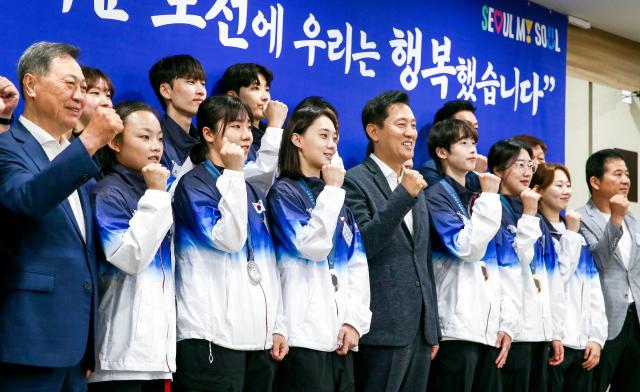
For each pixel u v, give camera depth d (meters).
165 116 3.12
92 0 3.11
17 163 2.20
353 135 3.97
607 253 4.09
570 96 5.34
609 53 5.61
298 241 2.76
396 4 4.19
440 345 3.30
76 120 2.35
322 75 3.86
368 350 3.08
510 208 3.71
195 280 2.57
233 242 2.54
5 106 2.54
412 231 3.20
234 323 2.56
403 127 3.26
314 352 2.76
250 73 3.35
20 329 2.15
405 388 3.11
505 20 4.75
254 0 3.61
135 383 2.41
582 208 4.36
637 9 5.07
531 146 4.07
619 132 5.64
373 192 3.17
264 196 2.88
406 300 3.08
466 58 4.52
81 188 2.38
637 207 5.73
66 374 2.28
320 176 3.05
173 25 3.34
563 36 5.11
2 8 2.88
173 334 2.47
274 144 3.20
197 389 2.53
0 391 2.16
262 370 2.68
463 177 3.55
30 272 2.18
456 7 4.48
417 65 4.27
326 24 3.89
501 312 3.45
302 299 2.78
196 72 3.11
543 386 3.69
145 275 2.44
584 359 3.98
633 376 4.15
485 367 3.38
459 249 3.23
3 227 2.22
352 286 2.92
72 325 2.22
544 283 3.74
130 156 2.56
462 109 4.05
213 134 2.76
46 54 2.31
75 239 2.27
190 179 2.67
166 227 2.38
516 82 4.79
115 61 3.17
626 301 4.12
